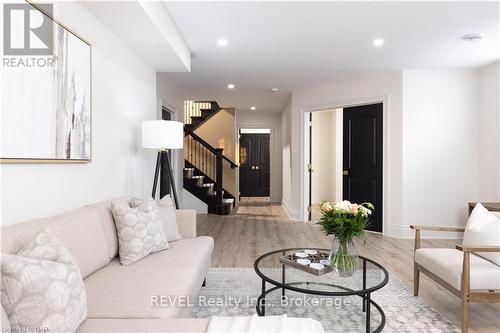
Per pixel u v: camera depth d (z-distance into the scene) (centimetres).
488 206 399
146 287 174
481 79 461
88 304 154
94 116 257
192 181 707
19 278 107
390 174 487
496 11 289
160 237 242
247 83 557
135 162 348
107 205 236
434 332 213
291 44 371
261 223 591
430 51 393
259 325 126
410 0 270
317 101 576
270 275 216
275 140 901
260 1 273
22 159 172
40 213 190
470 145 469
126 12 246
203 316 231
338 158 827
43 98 188
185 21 314
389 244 440
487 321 228
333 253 216
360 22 313
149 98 386
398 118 476
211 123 840
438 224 473
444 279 225
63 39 207
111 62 285
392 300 261
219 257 376
